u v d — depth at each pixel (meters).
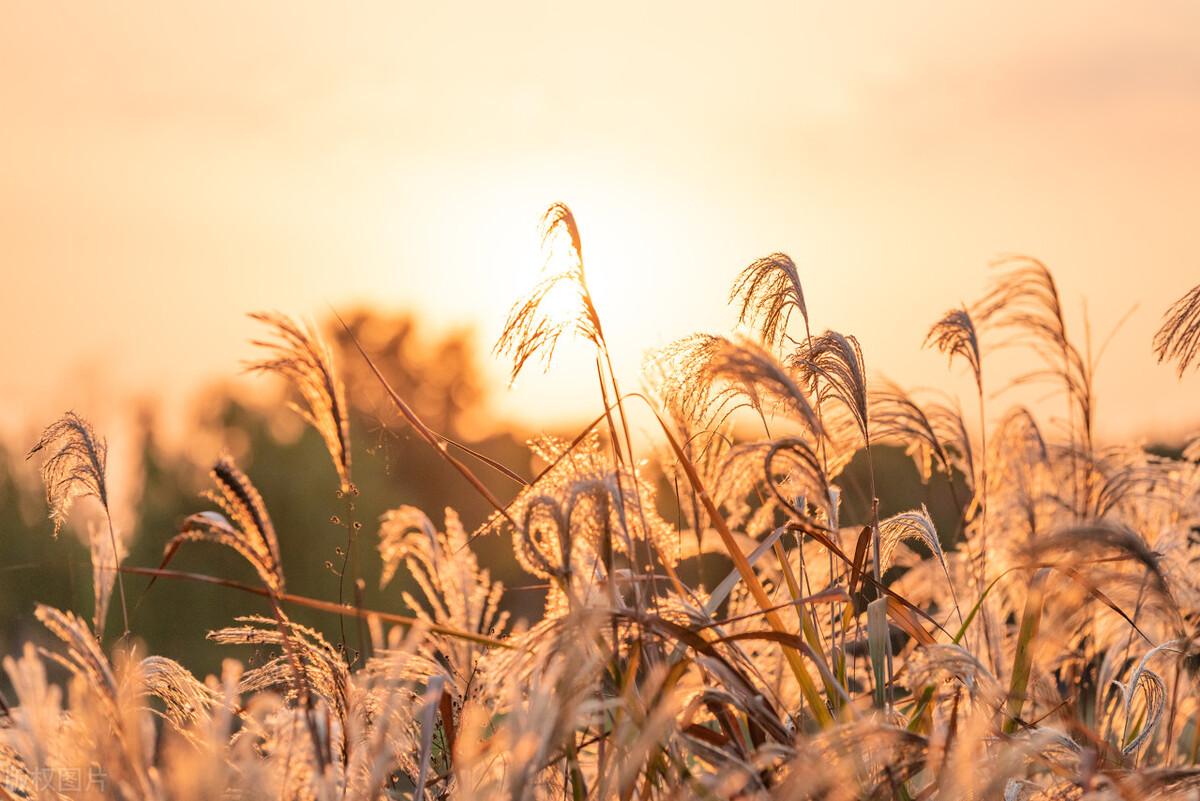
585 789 2.78
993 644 3.75
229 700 2.54
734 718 2.94
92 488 3.55
